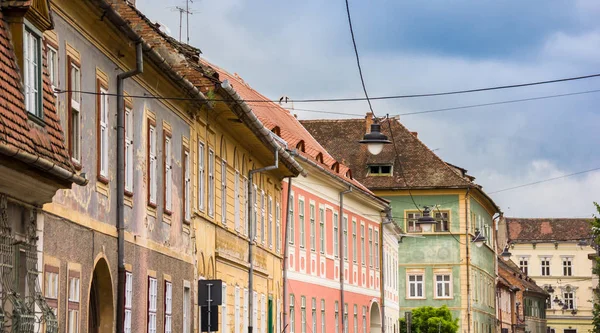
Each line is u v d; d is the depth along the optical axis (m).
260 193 48.88
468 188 98.69
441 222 99.44
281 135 58.50
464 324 98.12
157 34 37.38
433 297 98.75
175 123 34.53
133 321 29.31
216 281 30.53
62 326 23.61
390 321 82.62
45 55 21.66
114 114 27.94
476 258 102.44
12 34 19.55
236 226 43.69
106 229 27.00
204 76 37.34
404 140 102.25
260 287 48.41
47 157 19.72
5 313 19.48
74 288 24.50
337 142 102.19
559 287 186.12
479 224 106.06
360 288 72.31
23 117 19.06
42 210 22.17
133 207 29.61
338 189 66.50
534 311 161.50
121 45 27.91
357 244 71.88
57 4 23.47
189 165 36.31
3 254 19.66
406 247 99.44
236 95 38.00
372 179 99.88
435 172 99.88
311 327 60.09
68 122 24.25
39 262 21.92
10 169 19.27
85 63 25.69
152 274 31.39
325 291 63.31
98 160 26.48
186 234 35.78
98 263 26.89
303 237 59.00
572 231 188.38
